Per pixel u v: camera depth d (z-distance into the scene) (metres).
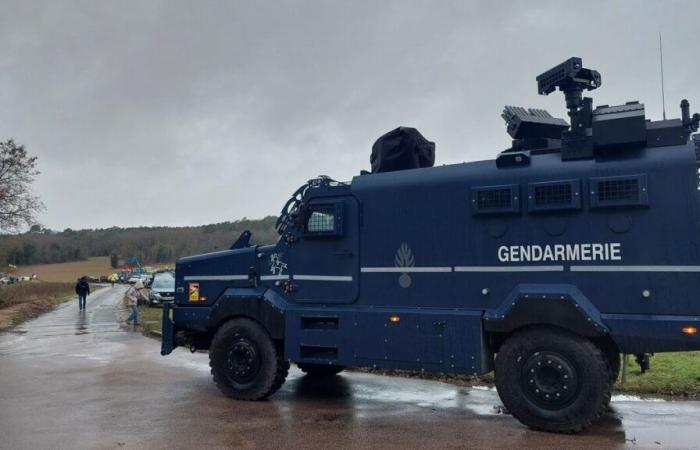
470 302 7.07
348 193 7.98
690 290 6.04
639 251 6.28
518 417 6.62
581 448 5.96
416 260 7.44
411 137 8.20
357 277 7.80
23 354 13.58
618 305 6.32
